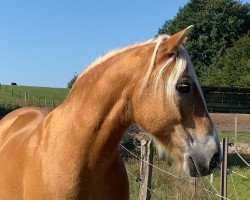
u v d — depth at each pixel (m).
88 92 2.83
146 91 2.61
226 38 52.34
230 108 37.00
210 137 2.54
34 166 2.92
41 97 47.78
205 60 52.03
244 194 9.31
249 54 48.78
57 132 2.88
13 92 51.03
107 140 2.78
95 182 2.81
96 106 2.77
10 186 3.15
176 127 2.57
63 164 2.77
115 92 2.73
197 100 2.57
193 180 6.62
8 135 3.70
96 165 2.78
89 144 2.76
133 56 2.73
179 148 2.59
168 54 2.58
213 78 48.16
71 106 2.89
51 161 2.83
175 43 2.54
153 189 7.28
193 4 53.66
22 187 3.04
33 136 3.10
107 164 2.83
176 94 2.52
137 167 8.85
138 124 2.71
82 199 2.77
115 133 2.79
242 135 21.70
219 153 2.54
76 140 2.77
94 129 2.76
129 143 9.83
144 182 6.48
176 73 2.52
